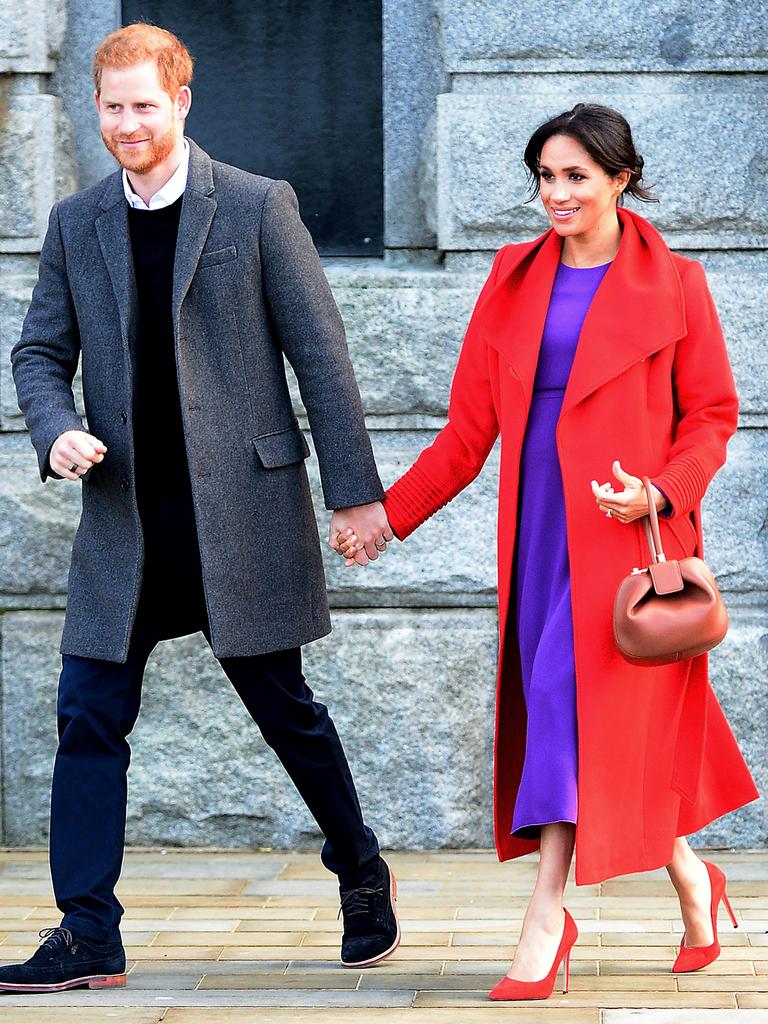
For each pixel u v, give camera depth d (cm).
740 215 1057
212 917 909
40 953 748
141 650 774
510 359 735
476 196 1067
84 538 776
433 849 1067
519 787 761
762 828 1053
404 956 818
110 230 754
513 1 1058
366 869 800
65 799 763
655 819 732
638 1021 684
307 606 777
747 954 805
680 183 1057
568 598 725
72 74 1127
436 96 1107
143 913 920
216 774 1073
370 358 1069
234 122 1132
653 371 732
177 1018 705
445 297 1065
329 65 1126
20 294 1083
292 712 775
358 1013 708
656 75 1062
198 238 746
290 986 761
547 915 721
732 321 1052
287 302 763
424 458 793
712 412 735
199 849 1077
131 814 1075
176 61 744
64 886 758
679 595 699
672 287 732
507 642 764
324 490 775
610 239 745
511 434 738
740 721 1052
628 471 722
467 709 1062
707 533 1056
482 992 742
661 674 734
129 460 751
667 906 910
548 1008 709
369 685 1064
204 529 747
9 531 1083
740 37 1053
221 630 748
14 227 1095
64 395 774
